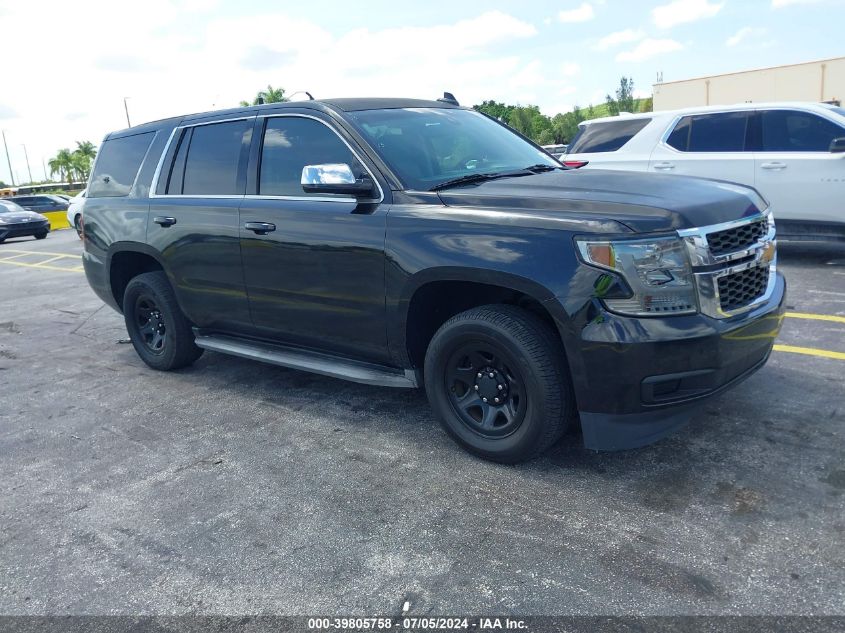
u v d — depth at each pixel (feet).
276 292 13.97
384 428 13.44
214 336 16.85
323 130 13.39
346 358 13.66
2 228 72.84
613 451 11.67
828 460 10.77
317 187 11.94
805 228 25.89
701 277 9.78
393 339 12.21
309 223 13.01
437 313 12.32
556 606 8.00
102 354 20.79
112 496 11.49
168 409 15.46
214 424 14.34
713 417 12.62
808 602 7.74
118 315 26.71
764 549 8.72
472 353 11.29
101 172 18.99
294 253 13.28
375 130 13.06
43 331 24.70
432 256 11.12
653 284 9.58
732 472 10.65
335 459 12.25
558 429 10.66
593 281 9.68
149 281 17.42
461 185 12.09
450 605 8.16
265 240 13.78
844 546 8.66
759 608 7.70
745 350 10.22
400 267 11.58
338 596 8.50
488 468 11.44
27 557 9.87
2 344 23.08
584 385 10.00
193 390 16.65
